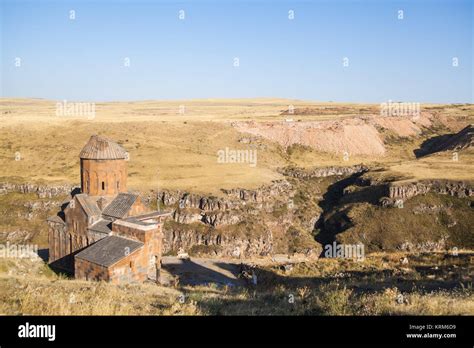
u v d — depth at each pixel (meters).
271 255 79.56
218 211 84.38
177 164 102.81
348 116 175.88
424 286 21.28
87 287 23.25
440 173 96.94
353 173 120.81
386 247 78.94
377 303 15.14
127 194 48.66
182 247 79.75
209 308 16.70
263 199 92.44
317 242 87.25
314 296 18.44
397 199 87.50
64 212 50.97
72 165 100.00
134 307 16.95
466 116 183.62
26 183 88.44
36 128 120.12
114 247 41.38
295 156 137.25
